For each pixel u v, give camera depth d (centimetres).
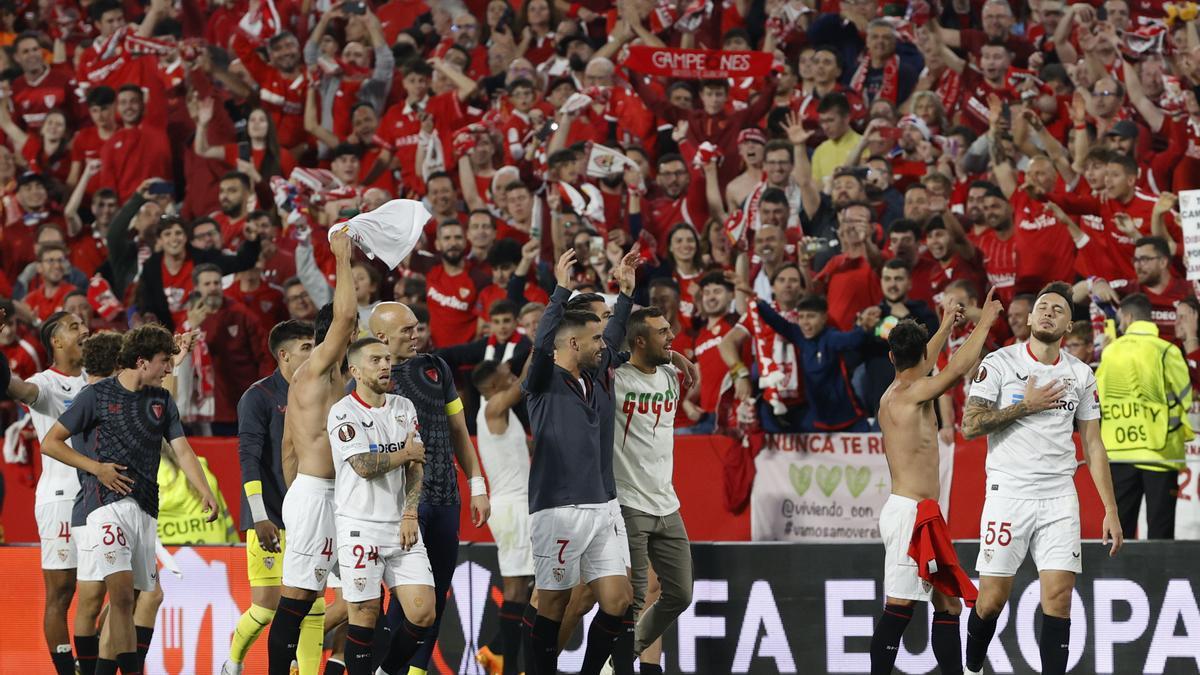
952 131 2911
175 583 2091
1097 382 2144
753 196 2720
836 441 2288
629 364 1820
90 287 2894
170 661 2084
